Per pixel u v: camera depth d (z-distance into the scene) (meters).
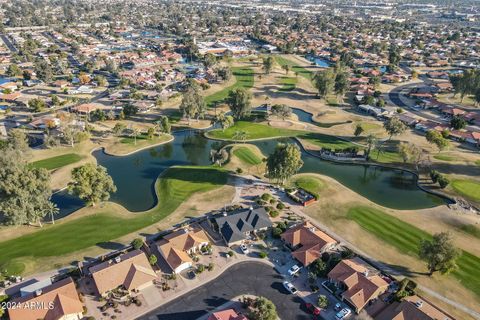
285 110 198.62
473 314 80.81
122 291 84.38
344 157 160.50
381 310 81.00
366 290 82.81
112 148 165.12
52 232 105.12
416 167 151.75
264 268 93.06
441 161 155.75
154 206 121.25
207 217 112.69
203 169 144.75
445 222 114.50
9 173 101.75
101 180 115.25
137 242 96.69
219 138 180.12
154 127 183.62
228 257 96.06
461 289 87.75
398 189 138.00
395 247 102.19
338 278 86.75
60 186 132.00
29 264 92.31
